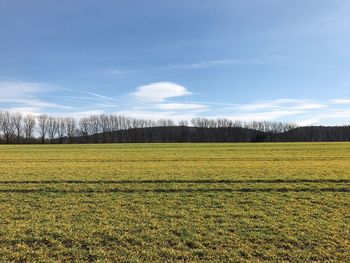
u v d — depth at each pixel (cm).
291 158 3906
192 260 920
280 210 1438
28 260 924
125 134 15000
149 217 1341
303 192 1820
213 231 1155
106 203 1595
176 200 1647
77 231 1162
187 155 4569
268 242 1050
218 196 1733
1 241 1068
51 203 1605
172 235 1117
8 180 2264
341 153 4628
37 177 2403
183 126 15612
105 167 3077
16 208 1508
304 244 1029
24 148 7256
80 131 14950
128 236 1106
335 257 930
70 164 3425
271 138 13262
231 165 3147
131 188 1961
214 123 15700
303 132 13962
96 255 955
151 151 5588
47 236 1109
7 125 13700
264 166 3028
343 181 2144
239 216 1348
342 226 1199
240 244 1033
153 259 927
